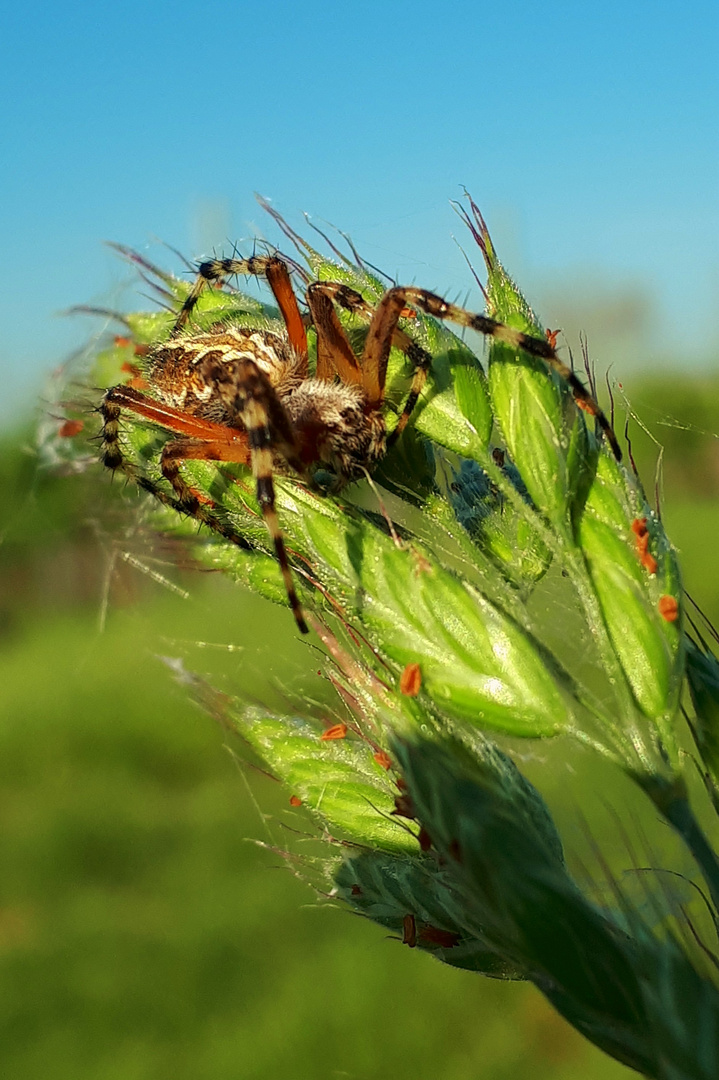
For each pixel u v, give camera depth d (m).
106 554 0.19
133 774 0.46
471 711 0.12
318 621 0.12
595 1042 0.11
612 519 0.12
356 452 0.13
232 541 0.13
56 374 0.15
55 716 0.50
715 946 0.11
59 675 0.55
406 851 0.12
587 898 0.11
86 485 0.19
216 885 0.35
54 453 0.15
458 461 0.13
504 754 0.12
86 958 0.32
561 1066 0.25
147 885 0.36
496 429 0.12
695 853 0.11
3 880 0.38
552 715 0.12
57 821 0.41
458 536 0.12
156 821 0.41
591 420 0.12
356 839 0.12
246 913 0.33
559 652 0.12
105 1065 0.26
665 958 0.11
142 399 0.14
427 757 0.11
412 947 0.12
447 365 0.12
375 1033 0.27
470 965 0.12
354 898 0.12
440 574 0.12
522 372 0.12
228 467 0.13
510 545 0.12
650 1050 0.11
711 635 0.12
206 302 0.14
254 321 0.14
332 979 0.29
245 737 0.13
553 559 0.12
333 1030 0.27
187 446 0.13
